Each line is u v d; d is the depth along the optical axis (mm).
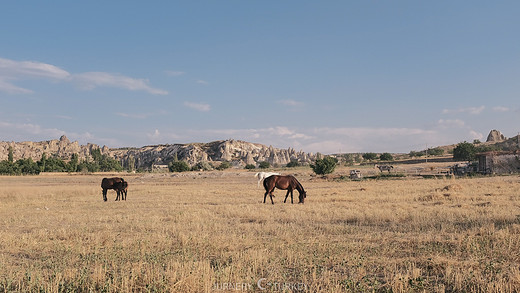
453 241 10242
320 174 64875
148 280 7223
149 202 25328
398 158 149500
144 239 11266
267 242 10875
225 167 122688
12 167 122438
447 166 77750
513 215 14336
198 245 10586
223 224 14773
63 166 147625
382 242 10695
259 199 26672
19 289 6938
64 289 7012
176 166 102750
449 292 6805
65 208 22234
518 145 134750
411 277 7266
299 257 9117
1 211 20703
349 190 32625
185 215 17094
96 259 9148
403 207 18594
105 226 14547
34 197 30922
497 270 7531
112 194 35281
